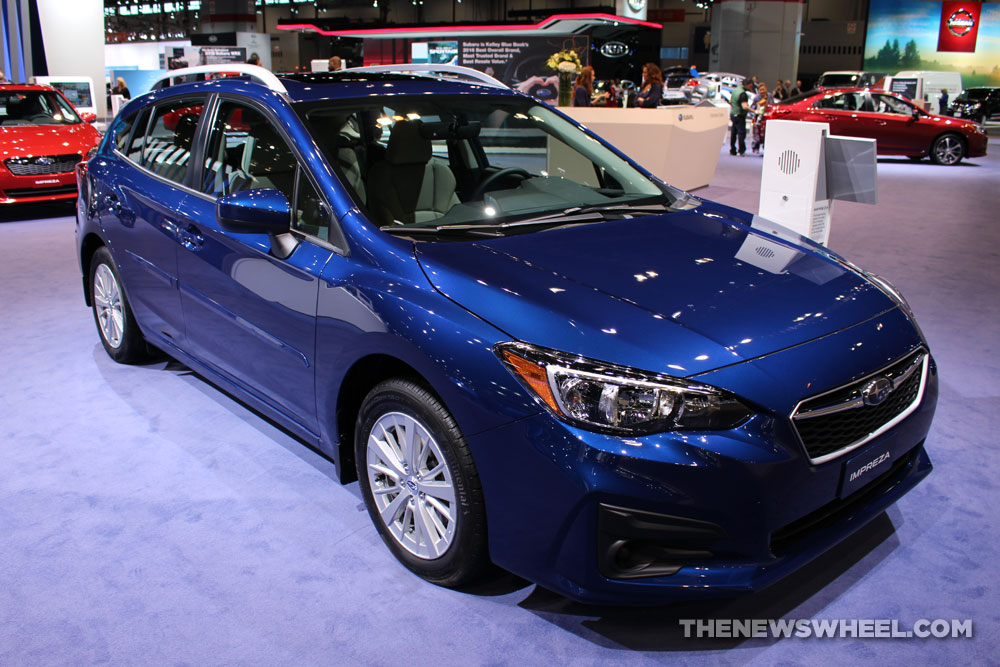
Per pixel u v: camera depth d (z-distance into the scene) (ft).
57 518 8.48
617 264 7.15
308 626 6.80
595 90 70.23
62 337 14.40
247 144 9.10
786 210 15.02
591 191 9.46
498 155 9.74
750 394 5.85
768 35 112.47
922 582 7.34
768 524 5.95
